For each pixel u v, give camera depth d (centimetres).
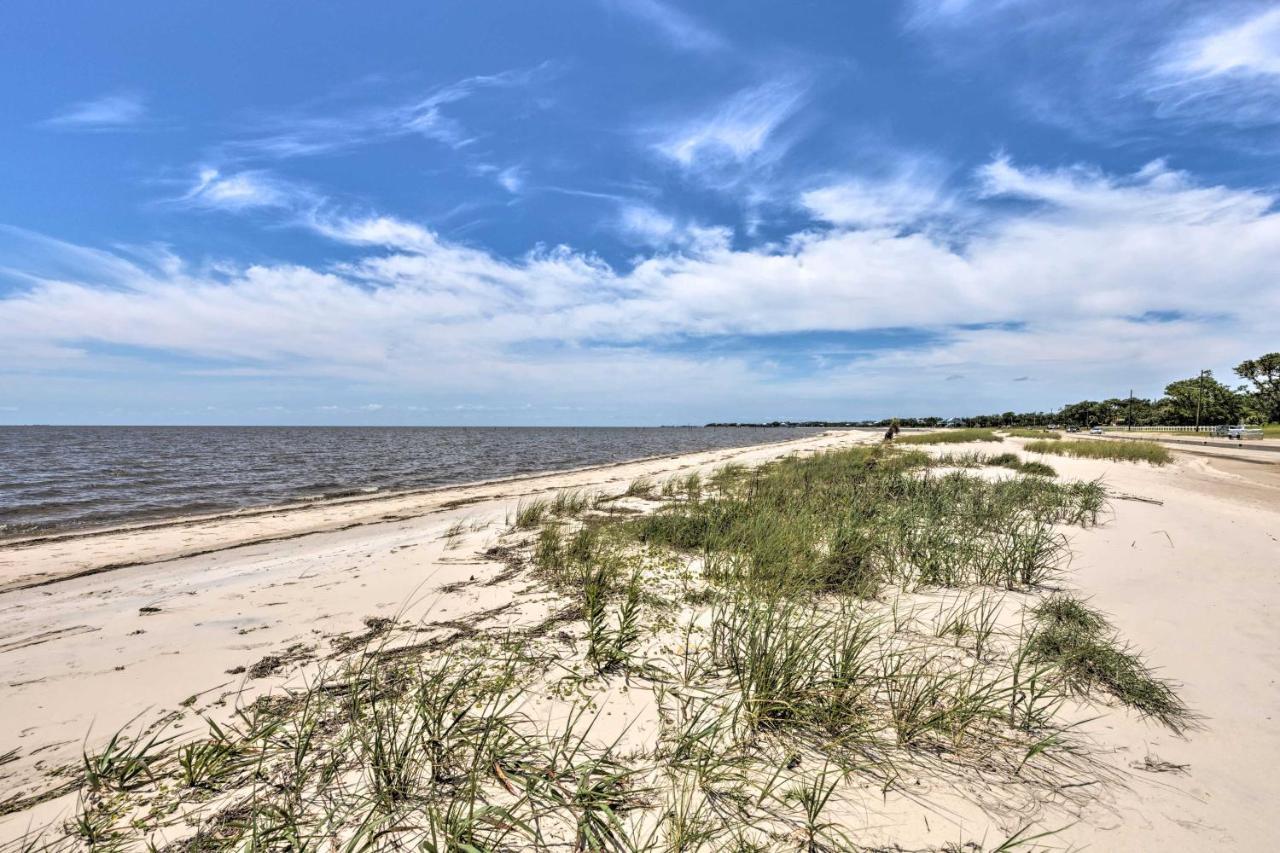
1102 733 278
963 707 281
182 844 211
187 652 415
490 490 1680
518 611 481
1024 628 411
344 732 287
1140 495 1100
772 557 566
